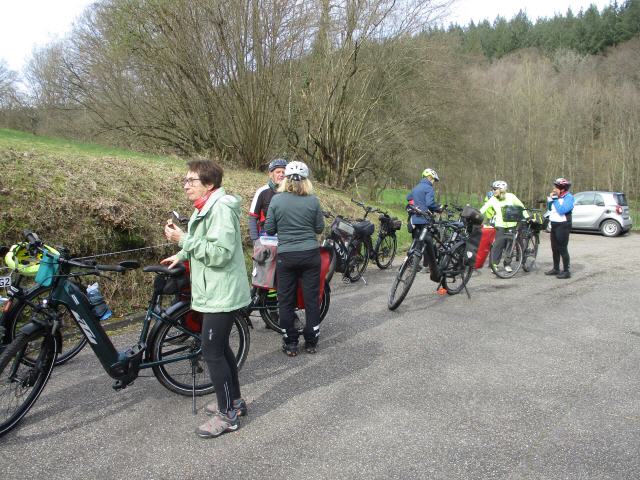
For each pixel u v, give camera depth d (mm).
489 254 8234
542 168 33250
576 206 18656
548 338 5105
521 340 5027
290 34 13859
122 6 13070
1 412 3139
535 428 3289
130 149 15961
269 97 14445
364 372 4180
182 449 3016
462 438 3158
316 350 4680
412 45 17234
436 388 3883
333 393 3781
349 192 18375
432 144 20281
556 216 8242
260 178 12336
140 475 2760
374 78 17625
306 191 4387
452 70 19891
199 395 3713
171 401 3613
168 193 7617
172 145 15523
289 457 2945
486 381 4020
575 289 7441
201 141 15031
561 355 4617
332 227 7332
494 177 29688
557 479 2752
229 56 13367
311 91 16031
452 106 20109
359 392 3801
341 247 7355
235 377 3314
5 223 5277
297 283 4551
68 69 16844
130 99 15898
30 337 3152
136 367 3391
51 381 3881
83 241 5738
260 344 4824
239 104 14125
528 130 32156
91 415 3385
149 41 13594
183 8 12648
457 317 5840
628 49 39312
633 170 33188
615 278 8336
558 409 3553
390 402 3643
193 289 3207
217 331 3162
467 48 22844
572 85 36688
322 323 5539
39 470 2779
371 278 8109
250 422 3346
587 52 48000
